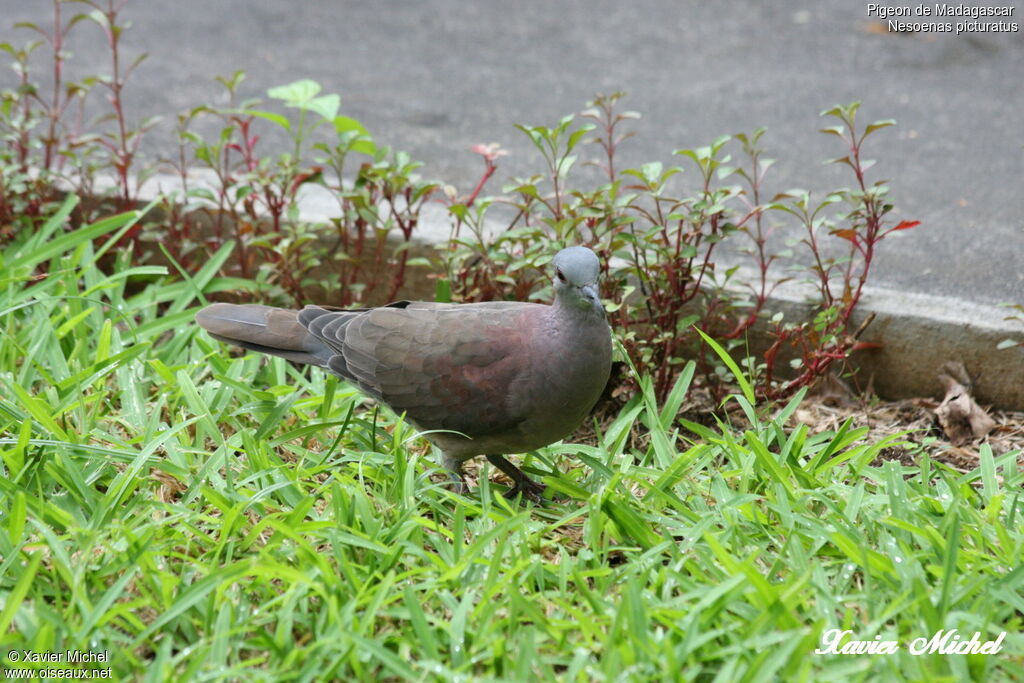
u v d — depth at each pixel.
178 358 11.00
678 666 6.28
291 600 6.93
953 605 6.91
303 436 9.54
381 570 7.47
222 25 20.67
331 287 11.62
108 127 15.84
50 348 10.29
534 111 16.86
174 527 8.09
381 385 8.94
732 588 6.75
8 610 6.62
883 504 8.23
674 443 9.52
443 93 17.59
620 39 20.17
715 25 20.86
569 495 9.02
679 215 9.92
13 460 8.34
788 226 13.13
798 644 6.35
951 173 14.56
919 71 18.33
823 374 10.63
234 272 12.66
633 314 10.65
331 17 21.34
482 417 8.66
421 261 10.70
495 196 13.94
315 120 16.53
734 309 11.05
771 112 16.73
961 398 10.19
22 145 12.61
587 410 8.67
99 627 6.84
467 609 6.95
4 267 11.05
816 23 20.80
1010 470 8.81
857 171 10.09
